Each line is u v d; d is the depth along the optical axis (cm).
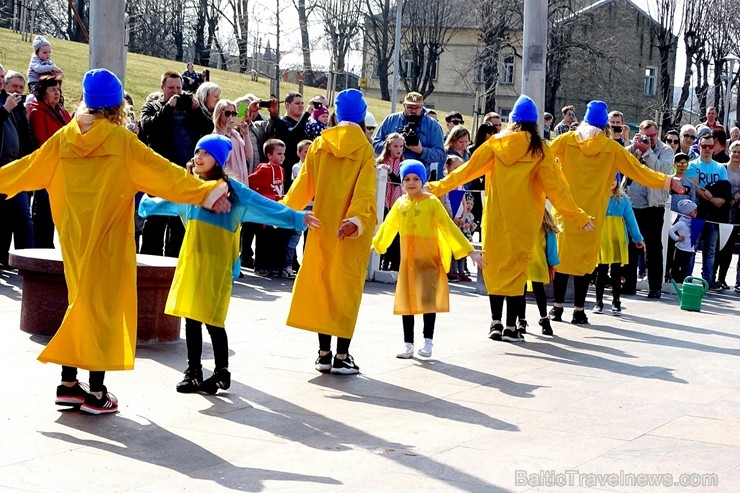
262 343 914
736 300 1452
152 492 517
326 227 807
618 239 1208
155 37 6269
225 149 725
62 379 661
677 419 696
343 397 735
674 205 1509
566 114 1805
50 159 654
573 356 927
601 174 1102
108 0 903
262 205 723
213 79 4112
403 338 966
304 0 5047
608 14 6172
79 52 3909
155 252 1195
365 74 6350
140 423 644
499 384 794
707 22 5316
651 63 6291
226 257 725
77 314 643
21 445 586
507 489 535
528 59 1231
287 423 659
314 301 805
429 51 6397
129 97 1138
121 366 648
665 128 5056
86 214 641
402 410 703
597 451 611
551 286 1314
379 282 1384
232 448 599
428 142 1391
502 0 5203
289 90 4291
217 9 5738
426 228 878
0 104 1159
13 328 898
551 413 704
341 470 562
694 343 1024
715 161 1559
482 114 3794
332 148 809
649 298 1402
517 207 973
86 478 535
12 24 4588
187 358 800
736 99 5416
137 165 649
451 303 1228
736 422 693
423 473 559
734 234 1578
